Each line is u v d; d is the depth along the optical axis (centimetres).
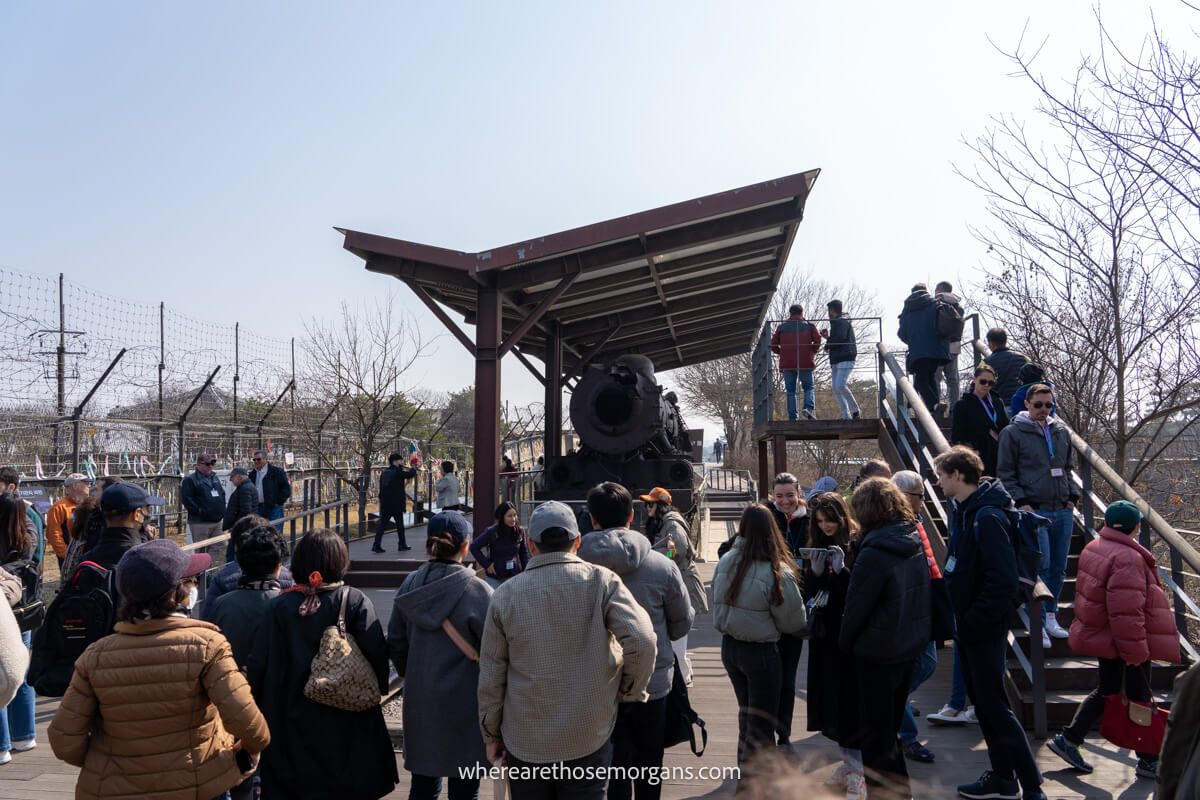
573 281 1044
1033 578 541
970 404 754
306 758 372
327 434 2166
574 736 338
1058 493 654
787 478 627
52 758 565
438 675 396
